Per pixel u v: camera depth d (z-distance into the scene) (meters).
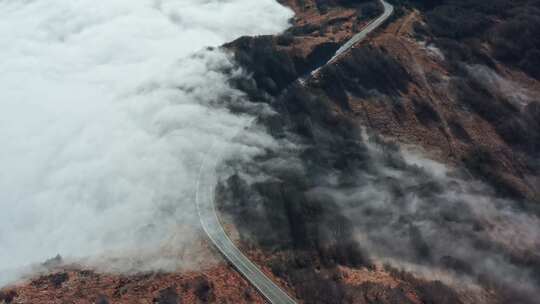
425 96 139.38
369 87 139.25
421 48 155.12
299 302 77.19
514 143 131.00
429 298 81.50
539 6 175.38
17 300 77.25
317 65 145.00
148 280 81.69
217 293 78.12
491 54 158.62
